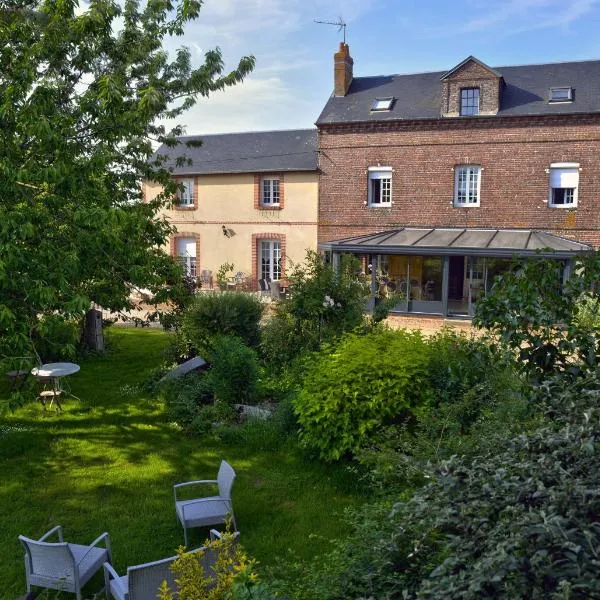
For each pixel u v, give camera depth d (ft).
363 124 80.64
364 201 82.12
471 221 77.71
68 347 24.00
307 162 85.56
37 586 18.29
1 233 20.40
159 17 40.70
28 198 24.07
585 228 73.41
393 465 18.06
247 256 89.92
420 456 18.35
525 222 75.61
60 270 22.15
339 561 12.77
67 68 34.63
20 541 19.56
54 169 22.72
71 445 29.68
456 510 9.24
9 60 27.94
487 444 15.31
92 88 32.01
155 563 15.85
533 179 74.79
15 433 30.89
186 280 51.34
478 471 9.71
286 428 29.78
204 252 91.91
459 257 81.15
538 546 7.70
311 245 86.38
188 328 42.52
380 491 18.49
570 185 73.72
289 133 92.68
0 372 21.80
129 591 15.74
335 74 85.30
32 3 31.86
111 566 17.87
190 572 13.79
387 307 39.37
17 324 21.44
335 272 41.04
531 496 8.75
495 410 21.99
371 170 81.56
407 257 82.64
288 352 38.65
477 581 7.54
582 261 16.57
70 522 22.34
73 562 17.30
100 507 23.50
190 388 35.70
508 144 75.25
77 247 23.99
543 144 73.92
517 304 16.19
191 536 21.43
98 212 23.18
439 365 27.91
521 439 10.32
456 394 26.20
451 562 8.36
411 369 27.04
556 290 16.83
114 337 55.21
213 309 42.52
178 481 25.85
